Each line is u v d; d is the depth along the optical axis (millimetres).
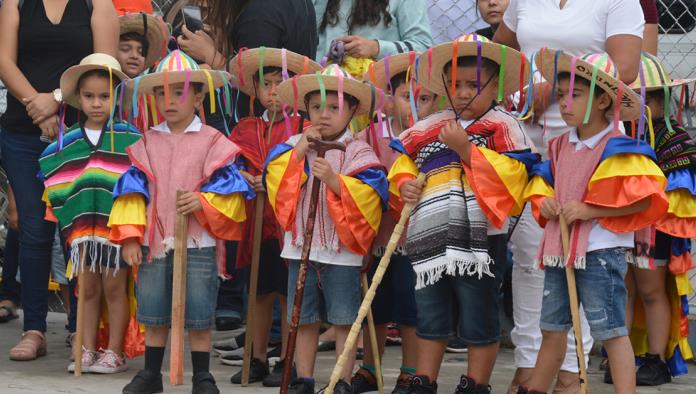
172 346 11820
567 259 10547
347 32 15320
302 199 11852
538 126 12188
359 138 12656
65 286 16750
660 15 18281
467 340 11406
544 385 10914
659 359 13805
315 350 11922
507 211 11047
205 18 14758
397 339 16391
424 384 11430
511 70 11391
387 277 12664
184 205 11742
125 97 13383
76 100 13680
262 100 13008
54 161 13617
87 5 14406
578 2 12242
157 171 12164
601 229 10570
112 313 13758
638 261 12914
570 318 10859
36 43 14219
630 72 11906
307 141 11430
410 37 15109
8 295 17906
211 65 14516
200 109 13719
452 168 11312
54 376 13297
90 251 13406
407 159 11562
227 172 12078
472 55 11211
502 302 16656
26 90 13938
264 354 13219
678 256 13617
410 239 11438
